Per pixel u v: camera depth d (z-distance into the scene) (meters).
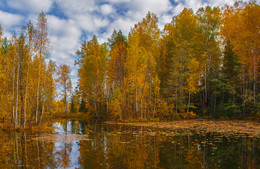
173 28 31.41
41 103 21.05
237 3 25.42
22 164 6.50
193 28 26.02
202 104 25.81
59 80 35.56
